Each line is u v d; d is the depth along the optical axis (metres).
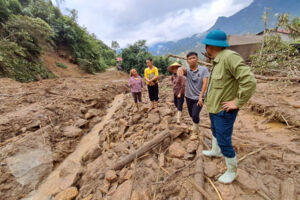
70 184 2.26
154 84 3.91
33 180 2.63
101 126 4.66
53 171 2.93
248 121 3.02
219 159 1.93
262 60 6.24
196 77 2.32
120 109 5.25
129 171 2.03
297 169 1.62
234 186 1.53
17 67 9.33
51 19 17.72
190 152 2.13
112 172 2.05
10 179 2.53
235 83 1.31
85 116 5.20
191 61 2.23
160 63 21.34
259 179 1.57
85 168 2.57
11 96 5.75
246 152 2.01
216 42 1.34
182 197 1.51
